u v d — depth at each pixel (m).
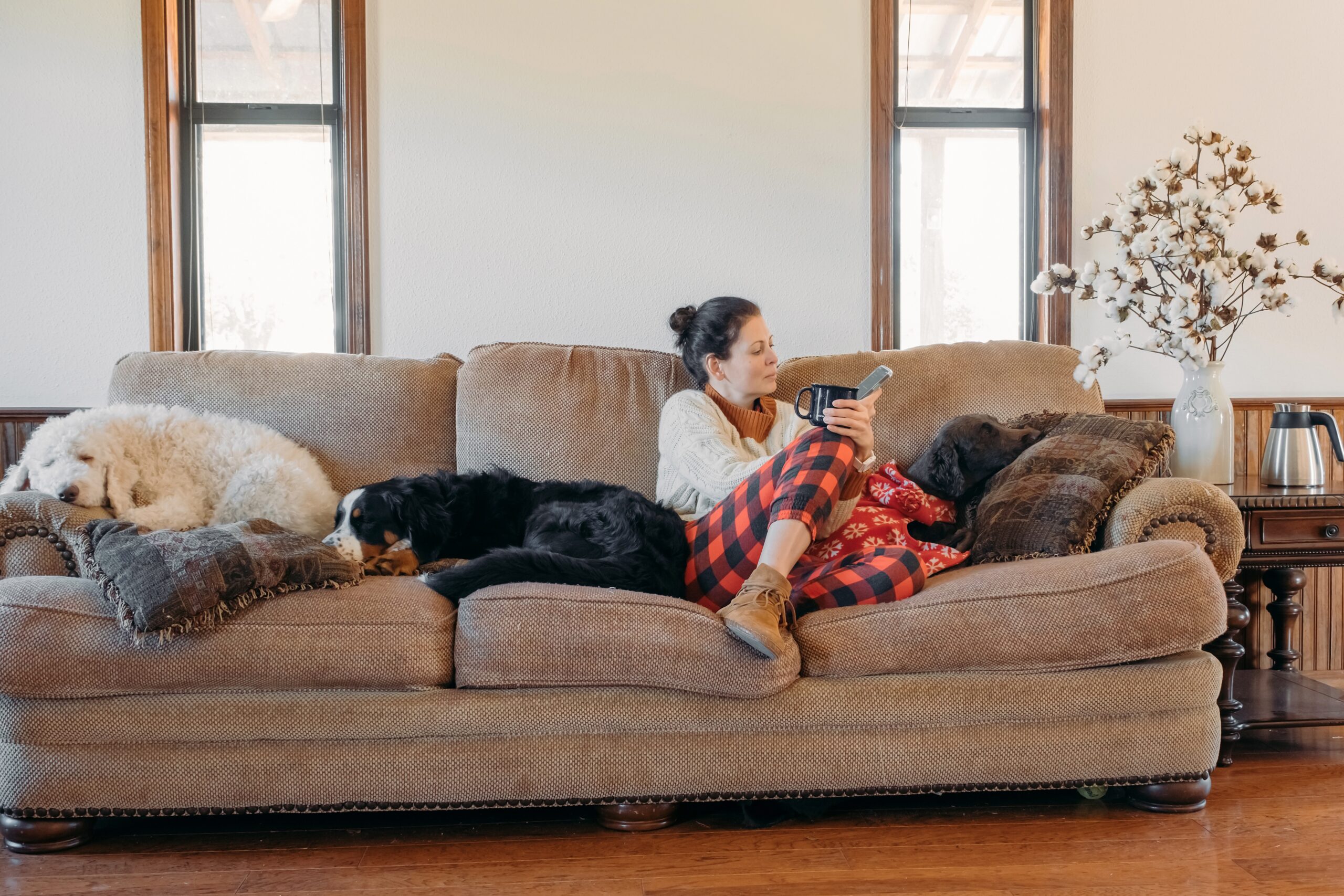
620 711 1.65
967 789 1.72
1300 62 2.89
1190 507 1.87
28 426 2.68
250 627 1.60
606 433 2.32
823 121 2.84
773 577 1.62
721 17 2.81
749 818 1.74
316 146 2.88
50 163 2.69
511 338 2.79
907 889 1.49
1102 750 1.71
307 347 2.90
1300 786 1.92
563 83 2.78
